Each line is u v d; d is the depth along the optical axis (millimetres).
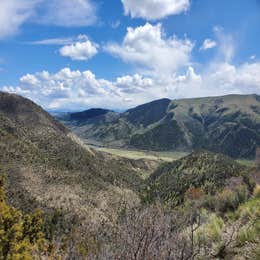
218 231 4785
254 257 3938
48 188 81875
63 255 3262
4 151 90062
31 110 165750
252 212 5582
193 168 93438
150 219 3225
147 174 199750
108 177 121250
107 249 3088
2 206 9320
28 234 10977
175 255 3166
